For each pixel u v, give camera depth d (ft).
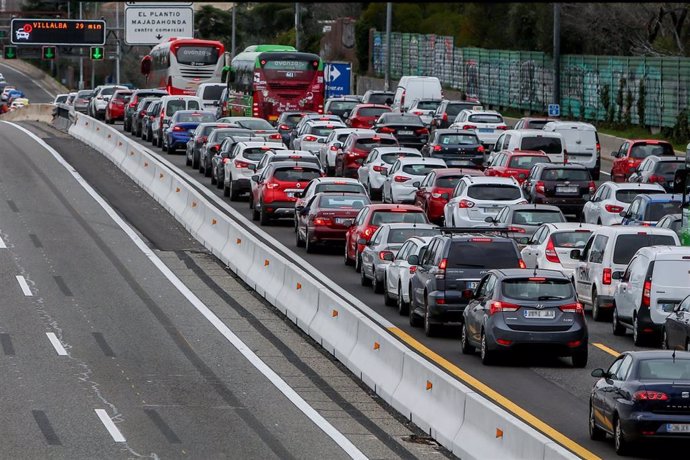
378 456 150.92
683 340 201.67
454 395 157.28
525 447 133.08
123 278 278.67
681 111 584.40
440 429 157.79
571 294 203.82
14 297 256.73
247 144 405.80
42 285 269.03
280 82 571.28
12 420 166.20
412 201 384.27
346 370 202.18
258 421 168.45
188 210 347.56
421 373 170.81
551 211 308.60
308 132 498.69
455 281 222.48
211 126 476.95
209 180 450.30
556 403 177.78
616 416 149.48
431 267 227.40
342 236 313.73
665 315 219.82
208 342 221.46
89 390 184.75
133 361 205.57
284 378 195.72
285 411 174.60
